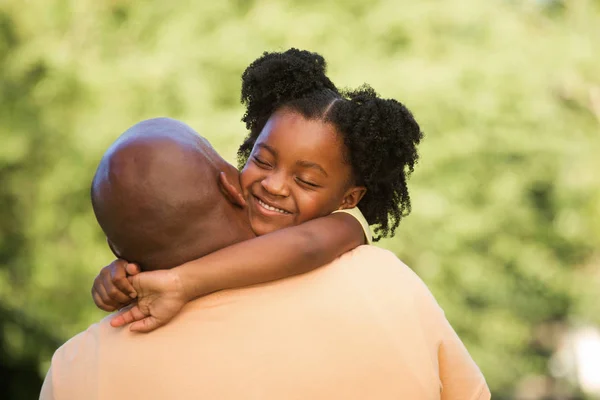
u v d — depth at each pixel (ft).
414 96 34.60
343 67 35.50
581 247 44.88
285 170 7.64
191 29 36.42
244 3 39.04
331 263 7.18
